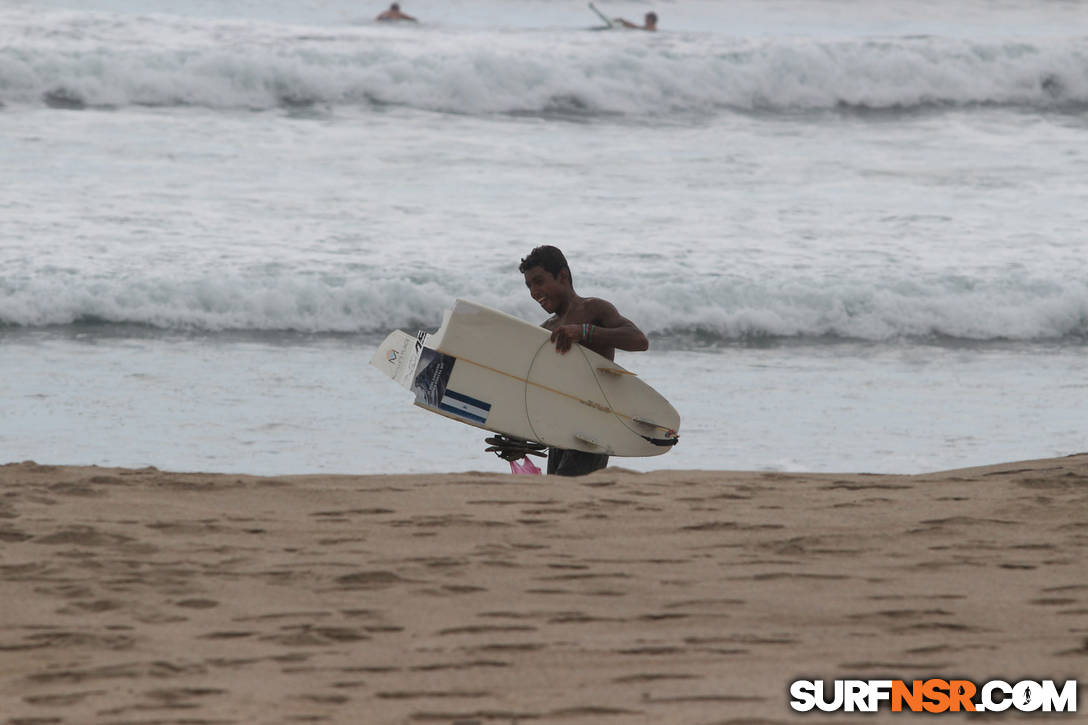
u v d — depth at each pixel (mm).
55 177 60156
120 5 113625
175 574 12789
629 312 46812
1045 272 50625
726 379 39688
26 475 17000
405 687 9555
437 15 123625
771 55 85688
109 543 13922
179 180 61125
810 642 10641
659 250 52750
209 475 17250
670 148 73000
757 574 12867
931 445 32156
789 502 16250
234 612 11586
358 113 77250
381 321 46531
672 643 10617
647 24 116188
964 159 72312
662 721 8680
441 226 55469
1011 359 43719
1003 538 14297
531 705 9086
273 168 64312
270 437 31719
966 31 129000
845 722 8625
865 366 42219
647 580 12625
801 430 33438
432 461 30141
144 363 39531
